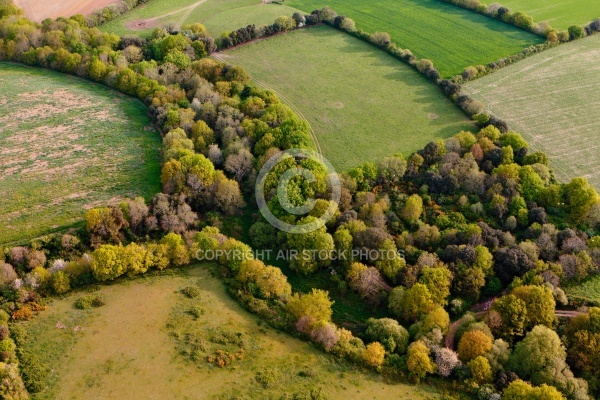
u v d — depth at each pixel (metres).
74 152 141.75
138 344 94.56
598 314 95.00
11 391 84.31
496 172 130.50
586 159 143.38
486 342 92.62
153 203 122.12
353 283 109.56
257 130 141.50
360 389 89.19
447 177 128.88
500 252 110.81
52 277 105.12
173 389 87.38
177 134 139.88
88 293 104.88
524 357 90.62
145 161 139.50
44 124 151.62
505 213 122.94
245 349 95.00
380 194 129.50
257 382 89.25
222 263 112.56
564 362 90.62
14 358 90.75
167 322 99.00
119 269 106.56
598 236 114.44
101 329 97.12
